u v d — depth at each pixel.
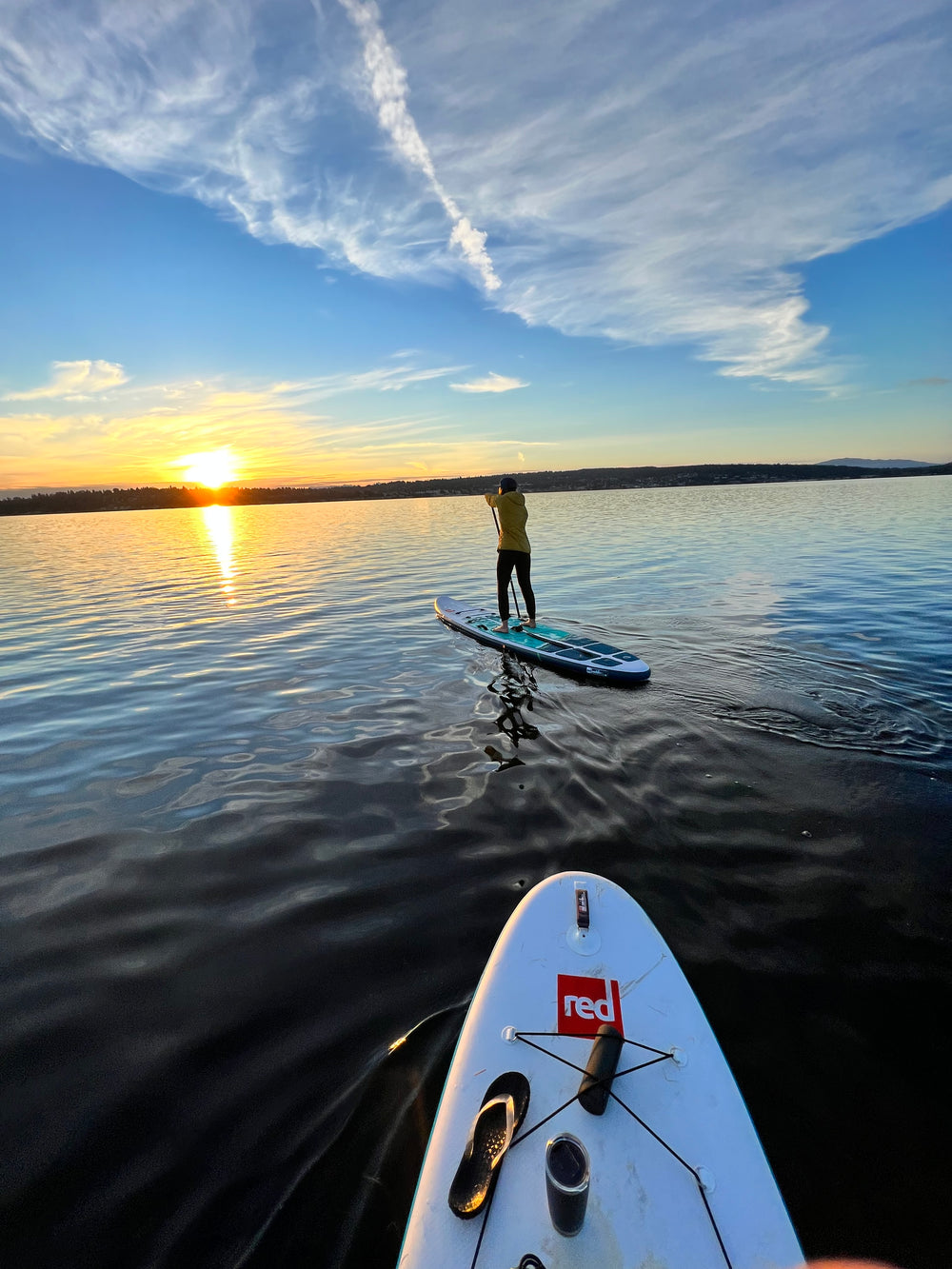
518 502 7.61
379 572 13.87
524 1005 2.02
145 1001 2.35
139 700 5.89
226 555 18.58
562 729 4.79
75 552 21.06
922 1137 1.76
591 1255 1.37
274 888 3.00
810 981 2.32
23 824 3.68
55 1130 1.86
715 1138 1.61
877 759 4.16
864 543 15.30
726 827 3.38
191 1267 1.50
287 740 4.80
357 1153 1.74
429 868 3.11
